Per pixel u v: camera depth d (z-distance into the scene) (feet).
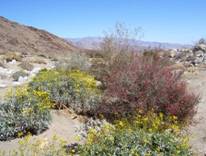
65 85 27.04
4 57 83.41
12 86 34.71
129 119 22.39
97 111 24.97
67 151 17.35
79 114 25.22
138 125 20.26
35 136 19.67
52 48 221.87
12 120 19.43
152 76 24.08
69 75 30.68
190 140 20.84
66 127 21.97
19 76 45.21
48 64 78.59
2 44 183.42
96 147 15.38
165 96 23.32
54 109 24.93
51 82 27.45
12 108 20.51
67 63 42.39
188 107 23.08
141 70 24.48
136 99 23.43
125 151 15.02
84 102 25.70
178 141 17.02
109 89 24.88
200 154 18.61
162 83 23.80
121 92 23.73
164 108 23.08
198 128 23.07
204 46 68.74
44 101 23.04
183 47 73.20
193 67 51.60
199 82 37.52
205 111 26.66
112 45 37.96
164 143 16.29
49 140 19.03
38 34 243.19
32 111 20.57
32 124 19.93
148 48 35.63
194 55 63.21
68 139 19.69
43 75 31.27
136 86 23.76
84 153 15.28
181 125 22.18
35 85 27.14
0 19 233.35
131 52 34.83
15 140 18.84
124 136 16.42
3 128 18.86
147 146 15.87
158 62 27.32
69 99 25.77
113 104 24.39
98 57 41.14
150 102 23.13
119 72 25.38
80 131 21.38
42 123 20.51
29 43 211.82
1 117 19.54
